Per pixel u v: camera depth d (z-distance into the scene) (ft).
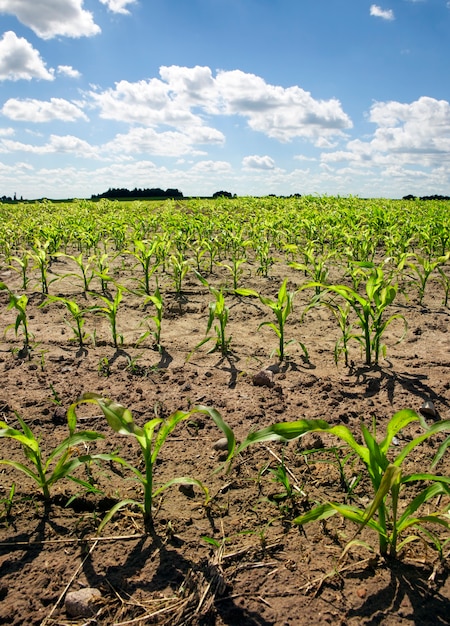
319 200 62.85
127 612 5.43
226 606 5.51
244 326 15.88
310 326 15.83
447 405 10.23
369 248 27.78
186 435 9.20
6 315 16.71
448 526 5.46
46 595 5.65
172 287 20.84
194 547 6.37
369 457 5.80
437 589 5.66
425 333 14.94
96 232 31.68
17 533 6.60
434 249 28.58
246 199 73.15
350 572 5.93
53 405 10.21
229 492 7.52
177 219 35.58
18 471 7.99
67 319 16.40
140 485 7.66
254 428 9.39
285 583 5.80
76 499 7.23
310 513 5.82
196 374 11.94
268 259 24.02
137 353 13.38
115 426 5.98
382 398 10.62
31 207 66.39
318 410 10.10
